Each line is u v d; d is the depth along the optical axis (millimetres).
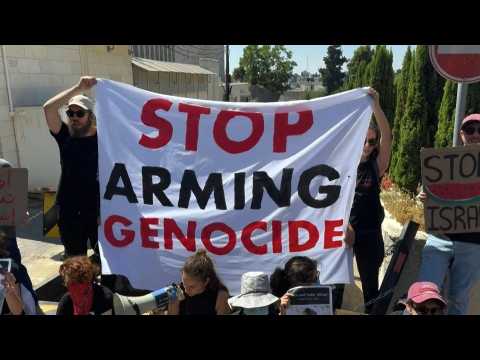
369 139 3717
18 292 3291
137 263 3711
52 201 4539
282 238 3594
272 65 45125
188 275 2947
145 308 2939
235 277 3650
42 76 9680
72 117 3838
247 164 3576
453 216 3311
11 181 3359
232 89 41844
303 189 3549
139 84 19281
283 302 2781
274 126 3547
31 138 8820
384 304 3773
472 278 3520
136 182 3656
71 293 3014
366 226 3779
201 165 3607
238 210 3604
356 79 12320
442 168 3275
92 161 3918
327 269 3586
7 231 3533
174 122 3611
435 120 7184
